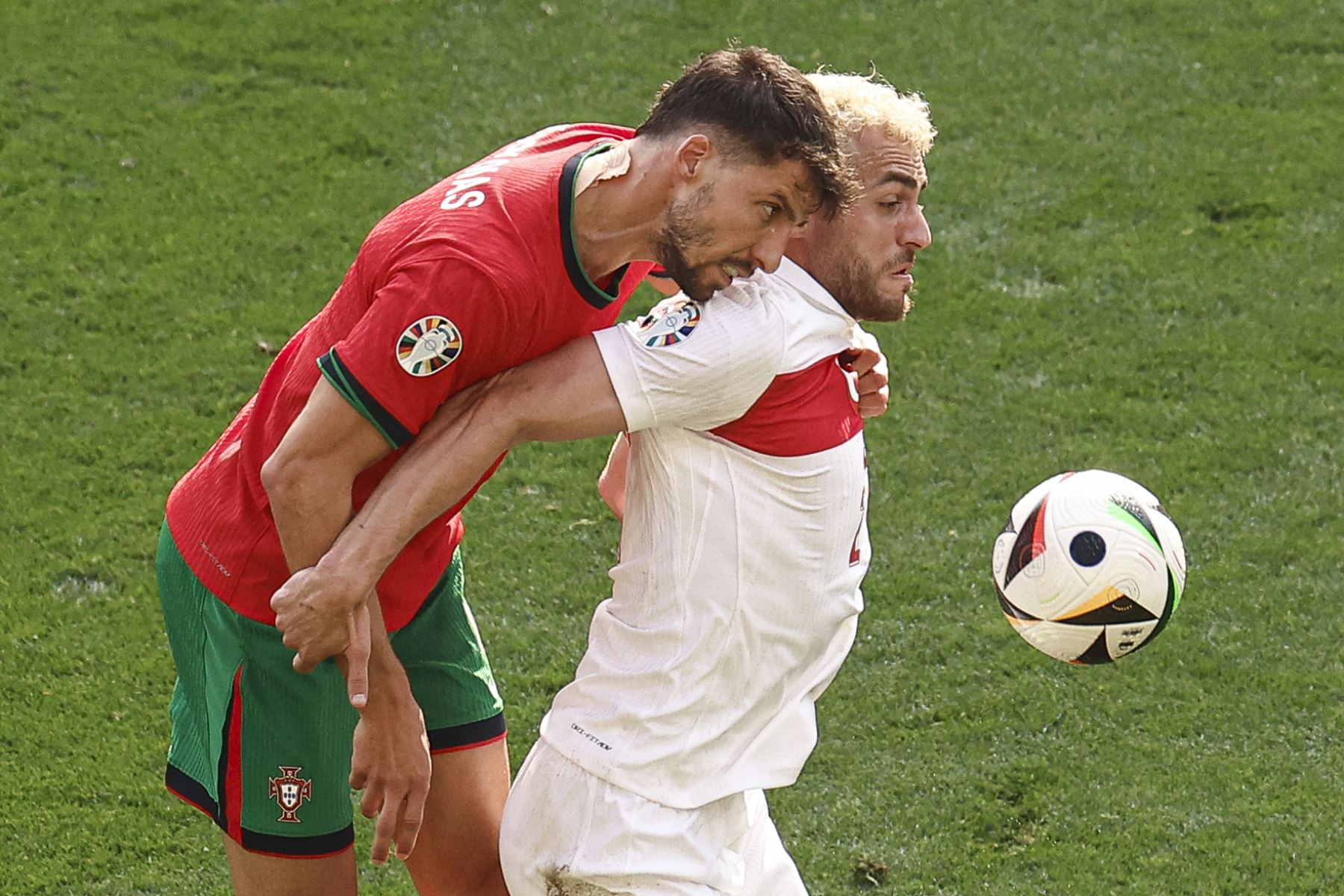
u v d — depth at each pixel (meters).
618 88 29.34
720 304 10.61
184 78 29.25
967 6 32.12
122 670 17.70
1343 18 31.81
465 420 10.31
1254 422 22.06
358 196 26.47
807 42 30.88
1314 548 19.81
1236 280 24.94
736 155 9.96
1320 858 15.49
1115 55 30.73
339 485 10.20
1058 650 13.33
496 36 30.72
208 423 21.70
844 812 16.14
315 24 30.86
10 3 31.09
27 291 24.02
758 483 10.96
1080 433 21.89
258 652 11.77
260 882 12.59
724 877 11.45
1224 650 18.22
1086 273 25.08
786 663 11.41
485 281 9.91
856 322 11.65
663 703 11.13
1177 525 20.19
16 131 27.59
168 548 12.20
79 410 21.83
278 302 24.09
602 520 20.36
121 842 15.52
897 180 11.16
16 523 19.81
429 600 13.00
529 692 17.69
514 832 11.61
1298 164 27.67
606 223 10.36
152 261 24.80
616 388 10.34
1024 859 15.57
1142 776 16.53
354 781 11.21
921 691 17.70
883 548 19.83
